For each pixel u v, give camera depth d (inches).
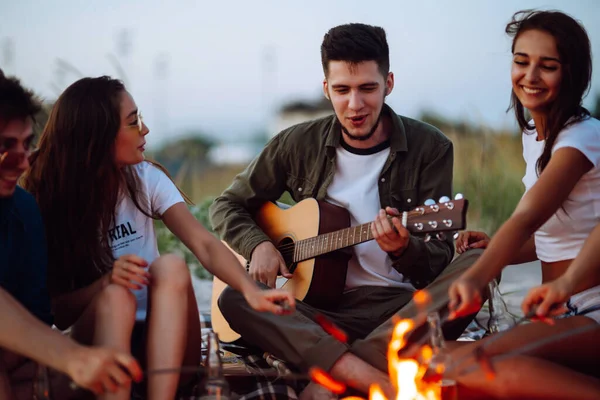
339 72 139.9
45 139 126.8
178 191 134.5
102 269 125.3
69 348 99.6
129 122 126.1
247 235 152.6
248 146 432.5
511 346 112.1
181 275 113.6
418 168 143.3
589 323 114.0
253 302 122.0
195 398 113.7
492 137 249.6
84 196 124.6
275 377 132.1
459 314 111.0
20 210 115.3
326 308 143.7
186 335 114.4
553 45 119.2
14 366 113.1
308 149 150.9
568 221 121.1
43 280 117.1
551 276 124.7
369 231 135.5
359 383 119.6
